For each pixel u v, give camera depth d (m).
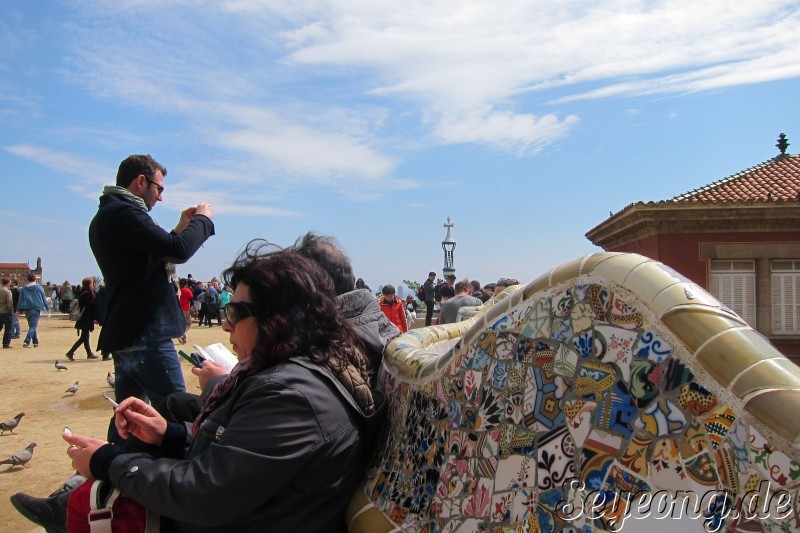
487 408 1.92
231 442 2.18
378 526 2.21
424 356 2.57
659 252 23.92
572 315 1.68
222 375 3.44
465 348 2.10
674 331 1.38
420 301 33.38
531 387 1.76
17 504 2.75
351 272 3.52
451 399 2.14
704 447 1.28
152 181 4.67
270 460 2.13
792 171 25.80
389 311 13.80
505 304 1.97
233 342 2.68
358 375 2.49
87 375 14.73
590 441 1.54
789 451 1.11
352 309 3.28
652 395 1.41
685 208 23.28
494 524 1.75
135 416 2.82
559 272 1.75
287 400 2.21
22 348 22.08
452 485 1.99
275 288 2.46
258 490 2.13
